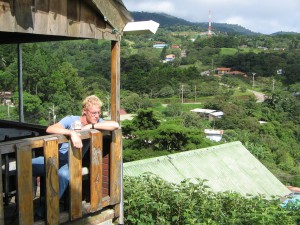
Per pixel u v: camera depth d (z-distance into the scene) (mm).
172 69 91938
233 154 18109
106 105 31391
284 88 92375
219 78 100375
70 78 29234
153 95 80938
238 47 149750
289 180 33000
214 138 49500
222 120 59750
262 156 39281
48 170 3230
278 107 68375
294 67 103375
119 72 4059
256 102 74250
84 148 3795
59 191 3471
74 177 3441
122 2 3930
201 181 6797
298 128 57531
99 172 3680
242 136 49312
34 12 3404
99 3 3781
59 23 3604
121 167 3959
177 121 36406
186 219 5688
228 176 16328
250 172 17172
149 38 172875
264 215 5625
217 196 6742
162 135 32031
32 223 3172
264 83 99375
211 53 138500
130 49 131250
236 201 6574
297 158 44688
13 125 5137
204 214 5891
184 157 16391
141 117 34500
